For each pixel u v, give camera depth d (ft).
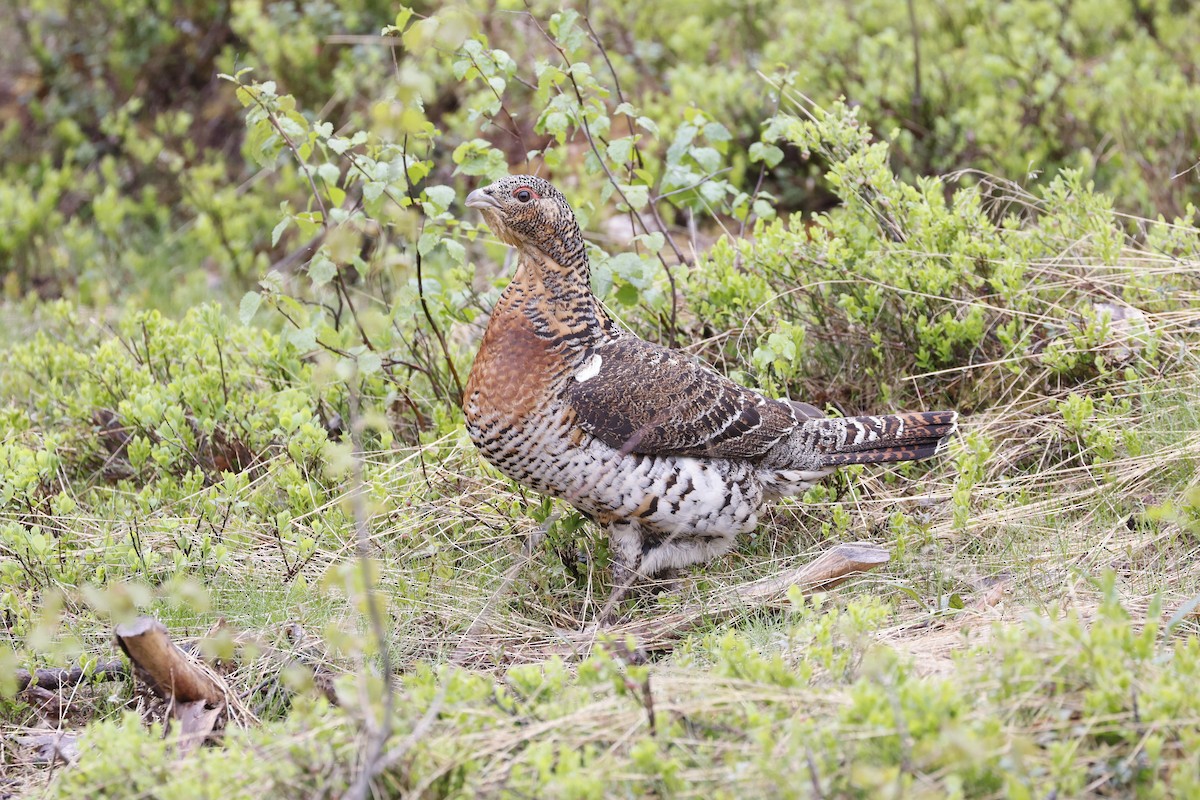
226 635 21.94
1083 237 32.37
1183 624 22.72
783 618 25.11
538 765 17.54
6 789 21.36
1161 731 17.66
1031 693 18.72
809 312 33.88
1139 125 41.75
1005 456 29.58
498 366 25.79
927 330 31.24
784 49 47.91
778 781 16.88
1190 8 50.67
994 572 25.82
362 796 17.04
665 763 17.52
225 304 43.47
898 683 18.99
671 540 27.40
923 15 50.44
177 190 51.01
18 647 24.91
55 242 47.42
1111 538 26.20
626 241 42.24
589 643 24.81
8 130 53.21
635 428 25.58
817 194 44.78
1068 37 47.98
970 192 34.30
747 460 27.45
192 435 31.35
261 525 28.73
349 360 29.60
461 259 30.22
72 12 54.90
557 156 32.09
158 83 54.19
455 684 20.03
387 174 29.40
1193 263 31.48
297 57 50.37
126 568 27.07
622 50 50.85
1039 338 31.86
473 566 28.30
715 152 33.37
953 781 16.58
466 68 30.86
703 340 32.89
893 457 28.37
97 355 34.91
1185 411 28.63
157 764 18.99
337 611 25.76
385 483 29.81
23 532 26.55
